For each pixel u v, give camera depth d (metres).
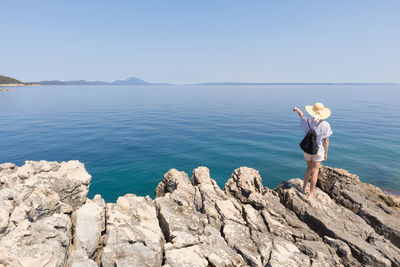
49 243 4.29
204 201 6.81
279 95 98.31
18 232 4.16
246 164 15.20
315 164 6.45
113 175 13.35
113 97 88.56
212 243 5.27
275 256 4.91
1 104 56.75
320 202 6.84
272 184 12.53
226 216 6.25
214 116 37.53
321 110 5.96
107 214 5.84
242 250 5.09
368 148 18.16
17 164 14.87
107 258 4.32
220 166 14.91
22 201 5.07
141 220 5.84
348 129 25.31
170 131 25.52
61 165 7.34
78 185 6.62
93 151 17.61
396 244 5.63
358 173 13.62
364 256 5.01
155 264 4.46
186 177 9.00
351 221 6.14
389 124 28.27
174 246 5.00
